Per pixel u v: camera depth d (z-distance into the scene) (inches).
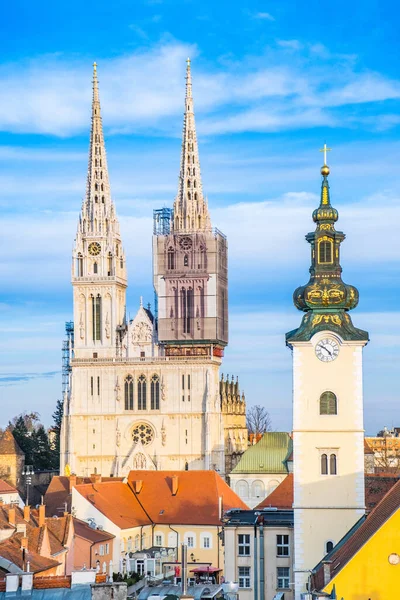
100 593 3166.8
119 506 7578.7
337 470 4653.1
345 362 4675.2
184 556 3331.7
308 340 4677.7
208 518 7682.1
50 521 6309.1
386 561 3299.7
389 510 3513.8
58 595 3174.2
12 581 3243.1
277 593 4687.5
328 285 4692.4
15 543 5241.1
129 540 7303.2
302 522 4645.7
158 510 7829.7
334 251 4717.0
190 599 3218.5
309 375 4687.5
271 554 4975.4
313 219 4739.2
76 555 6584.6
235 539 5014.8
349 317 4709.6
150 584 4840.1
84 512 7214.6
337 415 4665.4
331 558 3865.7
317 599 3144.7
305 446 4670.3
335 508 4635.8
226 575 5004.9
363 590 3302.2
